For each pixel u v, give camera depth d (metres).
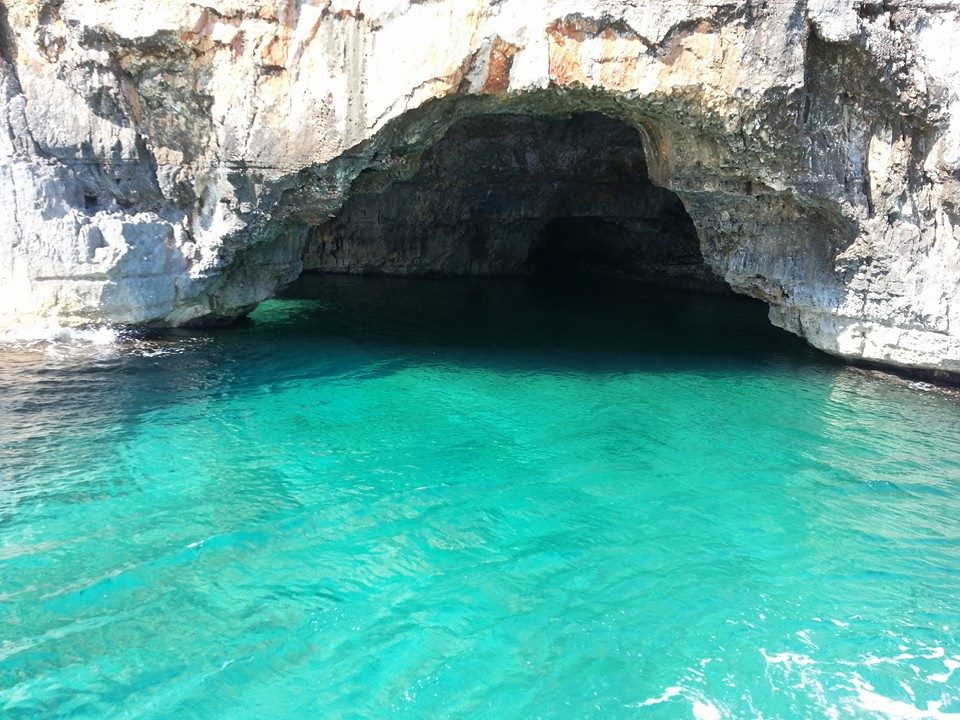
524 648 5.81
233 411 10.45
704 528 7.77
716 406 11.48
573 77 10.76
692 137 11.98
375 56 11.12
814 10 10.12
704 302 21.36
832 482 8.95
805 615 6.39
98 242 12.20
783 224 13.21
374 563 6.84
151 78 11.82
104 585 6.30
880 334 12.48
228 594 6.29
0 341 12.19
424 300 20.16
